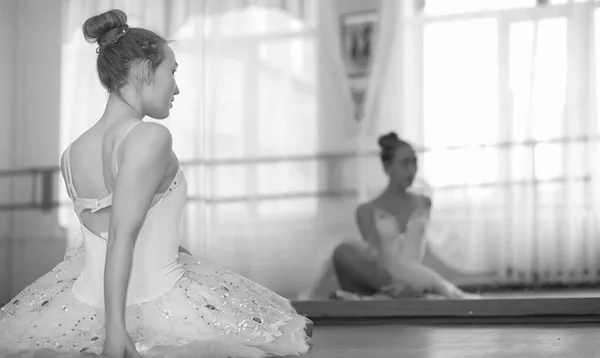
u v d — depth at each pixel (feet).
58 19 15.78
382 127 16.24
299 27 16.63
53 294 4.76
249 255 15.65
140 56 4.55
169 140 4.34
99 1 15.85
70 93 15.62
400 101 16.21
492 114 15.40
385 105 16.28
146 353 4.13
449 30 15.97
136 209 4.10
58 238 15.03
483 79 15.60
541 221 14.43
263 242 15.76
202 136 15.89
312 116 16.47
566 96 14.92
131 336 4.39
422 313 8.45
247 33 16.58
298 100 16.52
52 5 15.79
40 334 4.54
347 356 4.62
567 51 15.03
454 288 12.18
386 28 16.39
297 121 16.47
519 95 15.25
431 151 15.66
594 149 14.56
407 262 12.30
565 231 14.20
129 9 16.02
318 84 16.53
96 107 15.57
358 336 6.25
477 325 7.28
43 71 15.70
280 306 5.32
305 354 4.74
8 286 14.85
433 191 15.34
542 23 15.25
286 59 16.61
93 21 4.61
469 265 14.55
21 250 15.02
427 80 16.03
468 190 15.11
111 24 4.60
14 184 15.33
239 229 15.85
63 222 15.17
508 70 15.42
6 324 4.65
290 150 16.38
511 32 15.46
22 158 15.49
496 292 13.85
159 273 4.53
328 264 15.15
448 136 15.65
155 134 4.25
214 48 16.48
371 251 12.31
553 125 14.88
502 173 15.01
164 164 4.29
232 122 16.37
